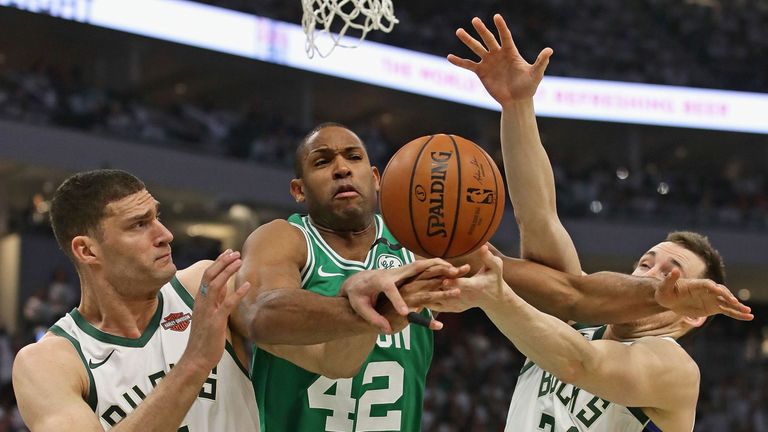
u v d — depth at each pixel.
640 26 19.14
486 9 17.78
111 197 2.64
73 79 14.18
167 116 13.87
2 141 11.73
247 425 2.70
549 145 18.80
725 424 12.98
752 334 16.47
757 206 17.52
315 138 2.86
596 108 17.11
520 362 14.34
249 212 13.88
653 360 2.85
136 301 2.72
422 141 2.47
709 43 19.02
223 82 15.88
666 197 17.22
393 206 2.42
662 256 3.17
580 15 18.84
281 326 2.30
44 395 2.50
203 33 13.83
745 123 17.64
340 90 16.23
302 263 2.81
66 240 2.69
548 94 16.98
